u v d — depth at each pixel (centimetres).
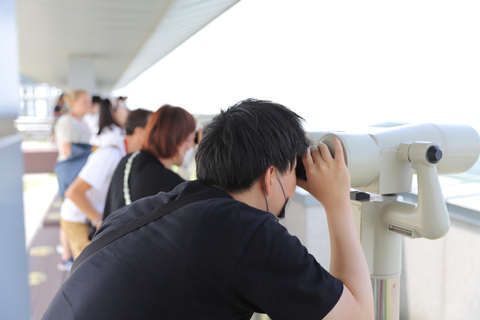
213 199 84
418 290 181
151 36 796
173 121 173
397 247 122
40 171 1044
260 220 78
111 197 175
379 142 110
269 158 86
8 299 134
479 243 151
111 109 306
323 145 99
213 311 77
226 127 87
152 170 168
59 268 356
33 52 1108
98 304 80
